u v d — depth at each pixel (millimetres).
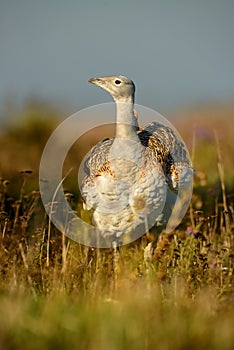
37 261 15391
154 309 11992
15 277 13844
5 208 19203
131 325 11133
